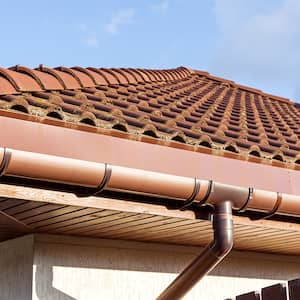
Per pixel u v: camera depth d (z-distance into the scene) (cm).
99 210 431
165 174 422
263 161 538
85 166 382
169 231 533
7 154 353
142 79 862
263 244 620
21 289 531
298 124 915
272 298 478
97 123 446
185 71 1197
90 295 543
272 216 504
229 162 471
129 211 430
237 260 661
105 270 559
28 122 381
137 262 583
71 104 503
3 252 574
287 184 499
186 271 470
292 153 590
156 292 586
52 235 537
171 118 600
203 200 443
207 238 579
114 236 556
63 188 398
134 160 420
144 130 473
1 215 455
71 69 650
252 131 681
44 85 525
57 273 530
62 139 392
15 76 496
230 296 642
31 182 385
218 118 719
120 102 590
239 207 463
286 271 698
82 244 552
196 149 495
